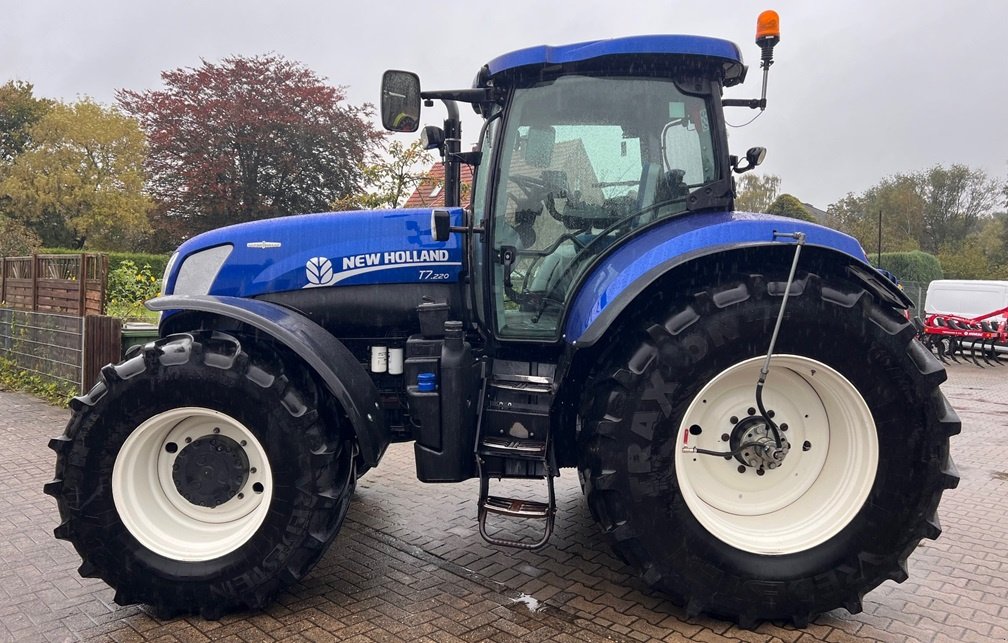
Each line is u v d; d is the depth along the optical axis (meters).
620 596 3.05
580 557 3.49
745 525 2.84
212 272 3.51
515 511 2.87
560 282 3.23
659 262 2.76
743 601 2.71
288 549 2.78
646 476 2.65
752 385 2.86
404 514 4.13
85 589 3.10
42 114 40.62
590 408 2.78
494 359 3.34
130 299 9.85
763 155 3.47
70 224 32.44
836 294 2.66
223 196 27.86
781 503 2.89
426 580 3.21
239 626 2.77
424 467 2.98
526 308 3.28
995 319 14.26
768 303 2.63
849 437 2.81
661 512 2.67
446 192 4.14
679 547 2.68
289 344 2.83
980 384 10.78
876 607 2.98
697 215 3.16
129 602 2.84
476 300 3.44
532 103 3.18
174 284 3.57
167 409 2.79
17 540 3.65
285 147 28.48
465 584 3.17
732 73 3.23
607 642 2.65
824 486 2.88
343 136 29.30
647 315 2.81
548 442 2.94
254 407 2.76
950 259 29.73
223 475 2.93
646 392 2.63
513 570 3.33
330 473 2.83
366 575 3.27
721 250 2.68
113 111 33.88
